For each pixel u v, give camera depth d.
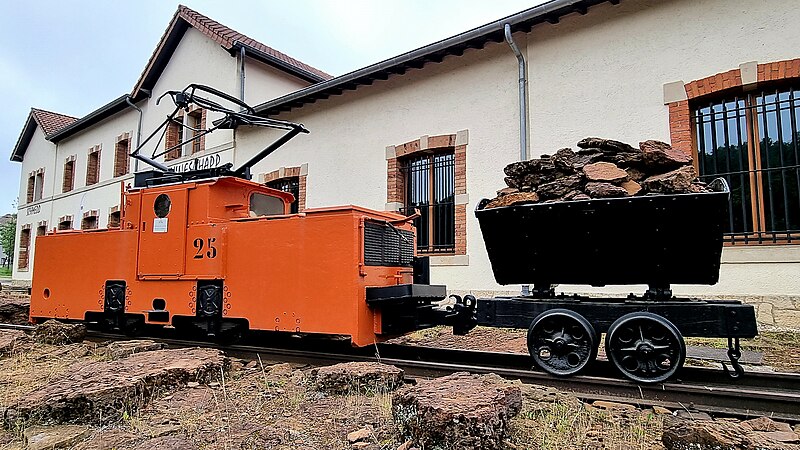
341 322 5.38
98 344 7.09
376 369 4.52
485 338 7.71
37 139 25.28
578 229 4.69
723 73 7.48
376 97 11.61
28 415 3.48
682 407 3.94
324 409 3.88
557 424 3.46
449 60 10.52
